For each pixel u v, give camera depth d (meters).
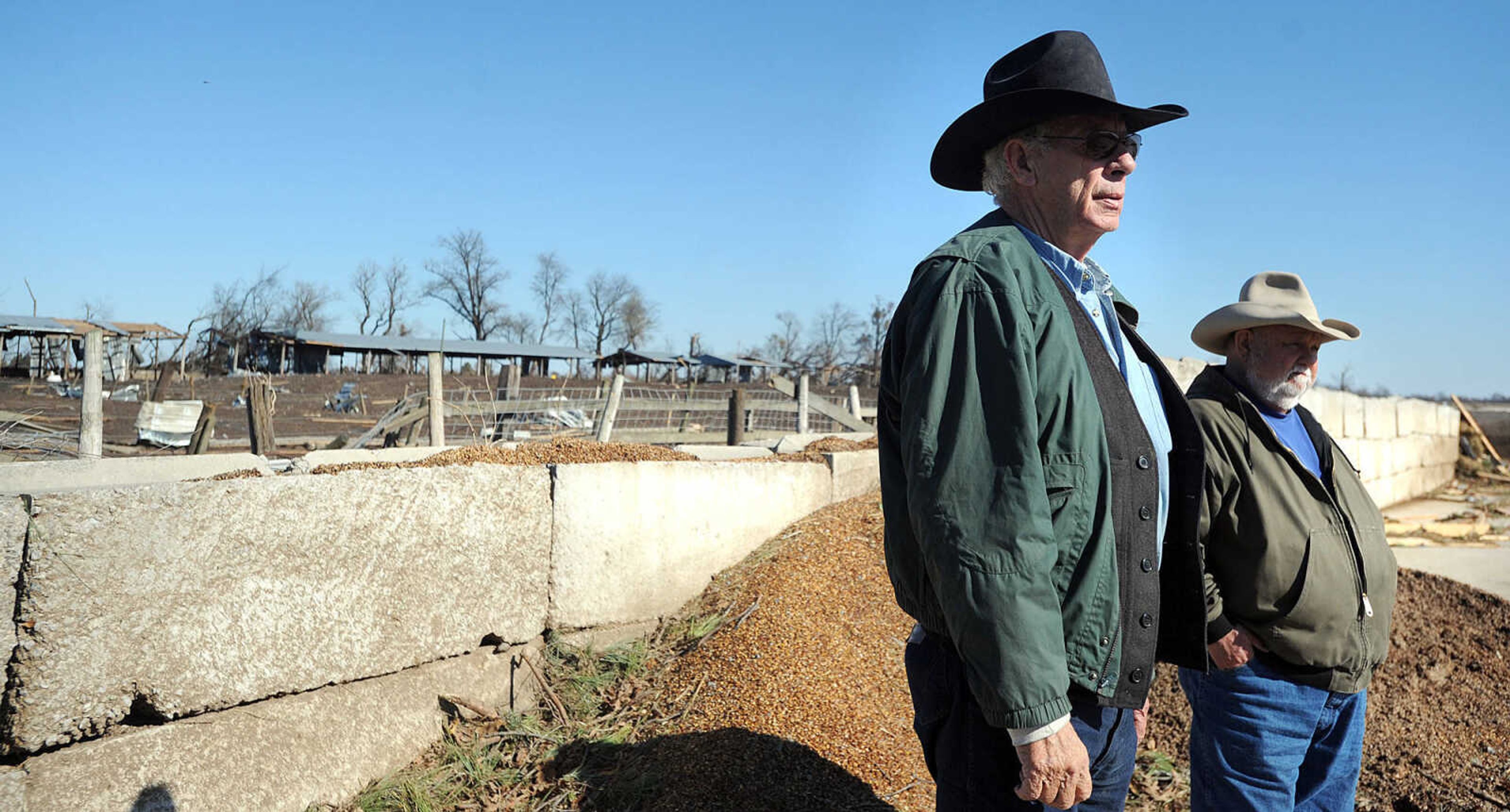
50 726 2.67
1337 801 2.77
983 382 1.80
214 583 3.05
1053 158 2.10
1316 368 2.89
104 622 2.78
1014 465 1.75
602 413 8.62
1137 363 2.22
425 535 3.71
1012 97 2.05
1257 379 2.83
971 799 1.94
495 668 4.02
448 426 8.89
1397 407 13.87
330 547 3.39
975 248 1.95
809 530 5.57
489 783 3.52
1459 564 8.37
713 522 5.12
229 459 4.30
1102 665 1.85
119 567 2.82
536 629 4.18
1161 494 2.12
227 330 48.53
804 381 10.61
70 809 2.68
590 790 3.40
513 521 4.06
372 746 3.51
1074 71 2.07
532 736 3.80
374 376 34.88
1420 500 14.37
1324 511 2.64
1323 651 2.57
